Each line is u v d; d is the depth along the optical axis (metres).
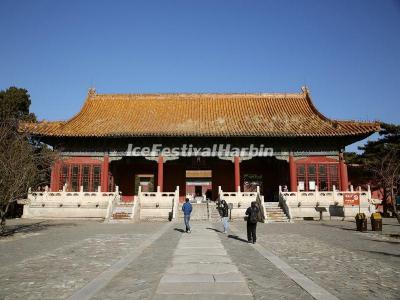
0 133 29.02
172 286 10.11
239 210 38.22
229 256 15.20
